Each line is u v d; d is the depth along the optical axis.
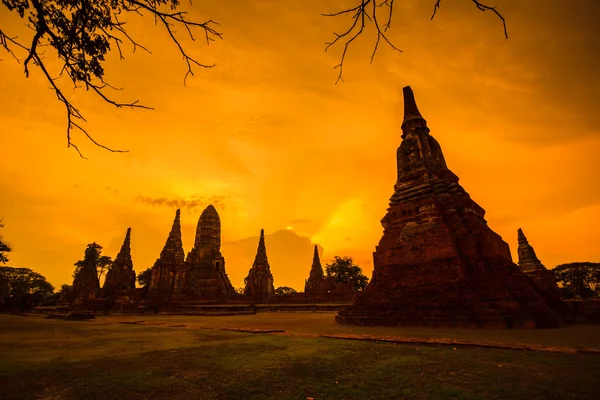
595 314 19.94
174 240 68.94
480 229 20.97
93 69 5.24
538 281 24.67
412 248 21.23
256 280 78.19
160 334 16.41
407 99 28.16
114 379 6.96
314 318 32.56
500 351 9.40
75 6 5.01
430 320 17.14
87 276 76.12
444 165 25.81
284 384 6.43
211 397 5.73
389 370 7.36
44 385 6.57
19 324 24.36
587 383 6.04
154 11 4.51
